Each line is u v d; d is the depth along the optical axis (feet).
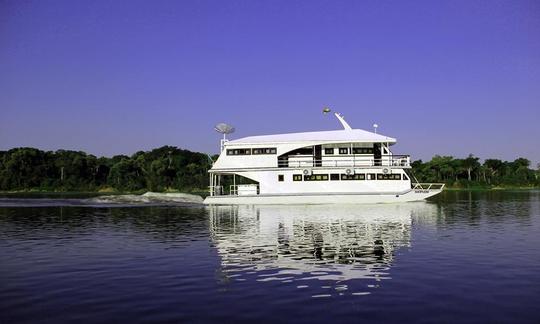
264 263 49.52
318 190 149.28
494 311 32.65
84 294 37.45
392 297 36.11
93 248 60.95
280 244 63.10
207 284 40.42
